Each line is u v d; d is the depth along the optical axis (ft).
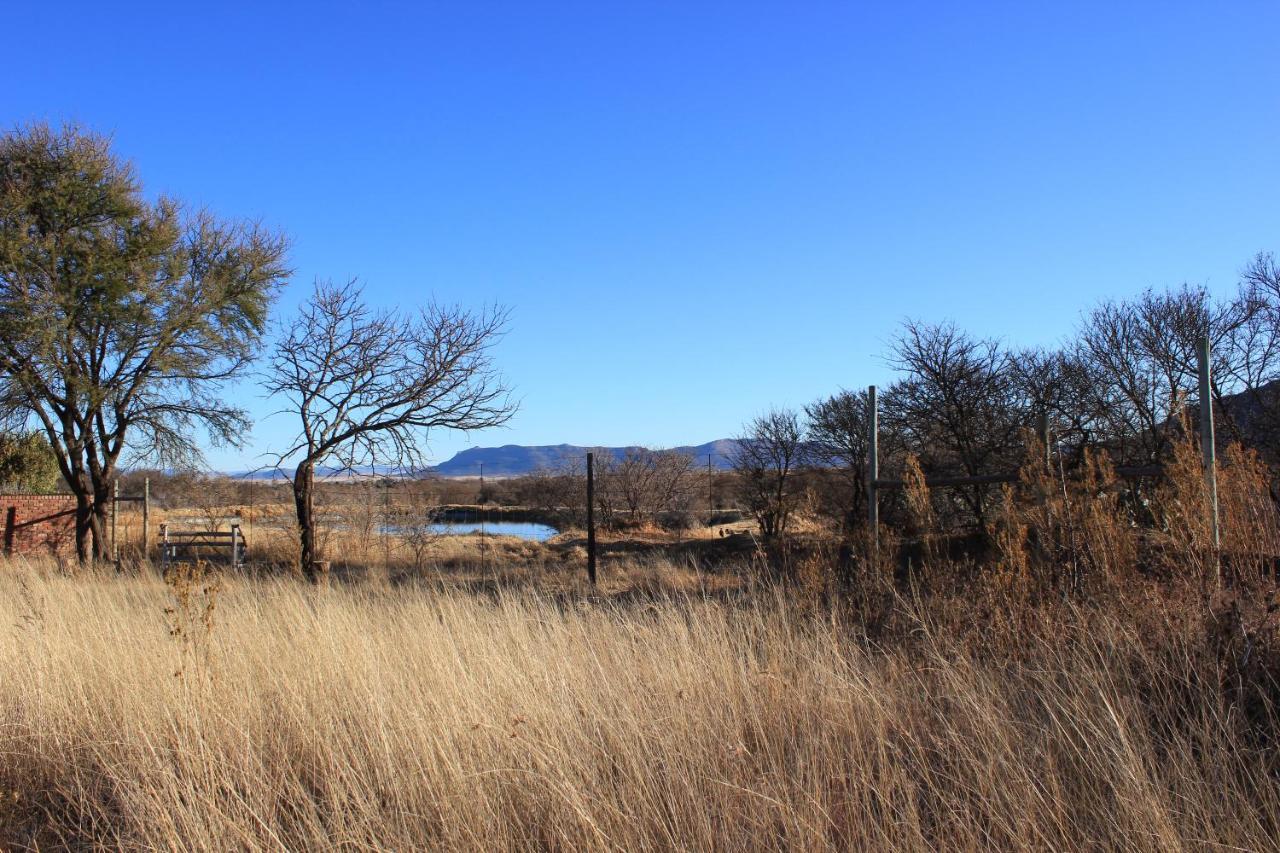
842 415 71.92
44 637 23.30
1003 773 12.87
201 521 96.73
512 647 21.88
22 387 66.28
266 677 20.17
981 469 56.75
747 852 12.00
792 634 21.97
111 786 16.21
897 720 15.35
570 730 15.58
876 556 28.81
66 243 66.64
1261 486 24.39
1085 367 61.31
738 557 60.08
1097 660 17.08
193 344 72.13
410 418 57.72
